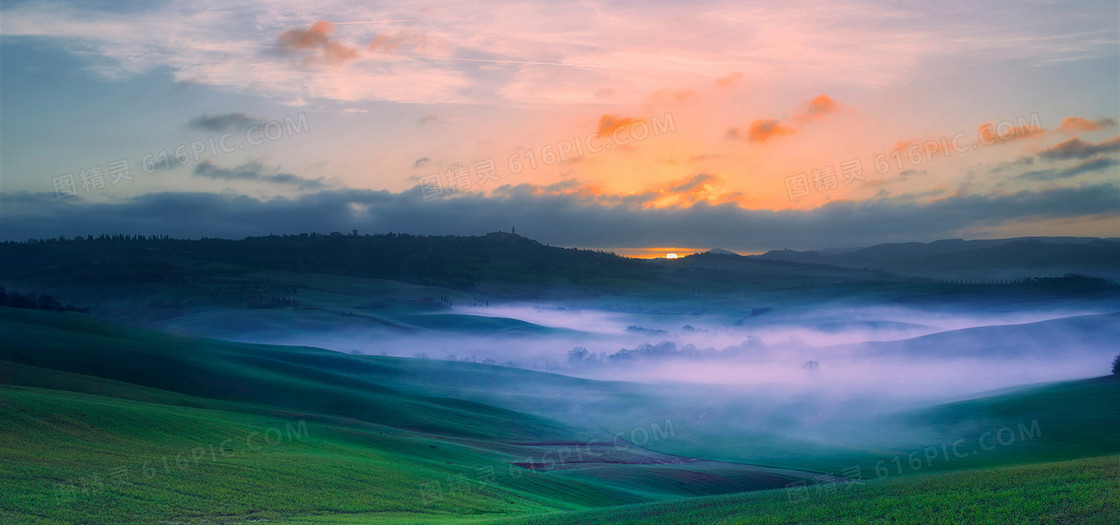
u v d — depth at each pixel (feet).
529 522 148.25
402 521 156.25
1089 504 110.32
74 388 319.47
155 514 146.00
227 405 338.34
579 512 161.68
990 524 107.96
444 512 170.81
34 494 147.23
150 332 593.01
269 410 339.98
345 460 211.82
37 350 441.27
